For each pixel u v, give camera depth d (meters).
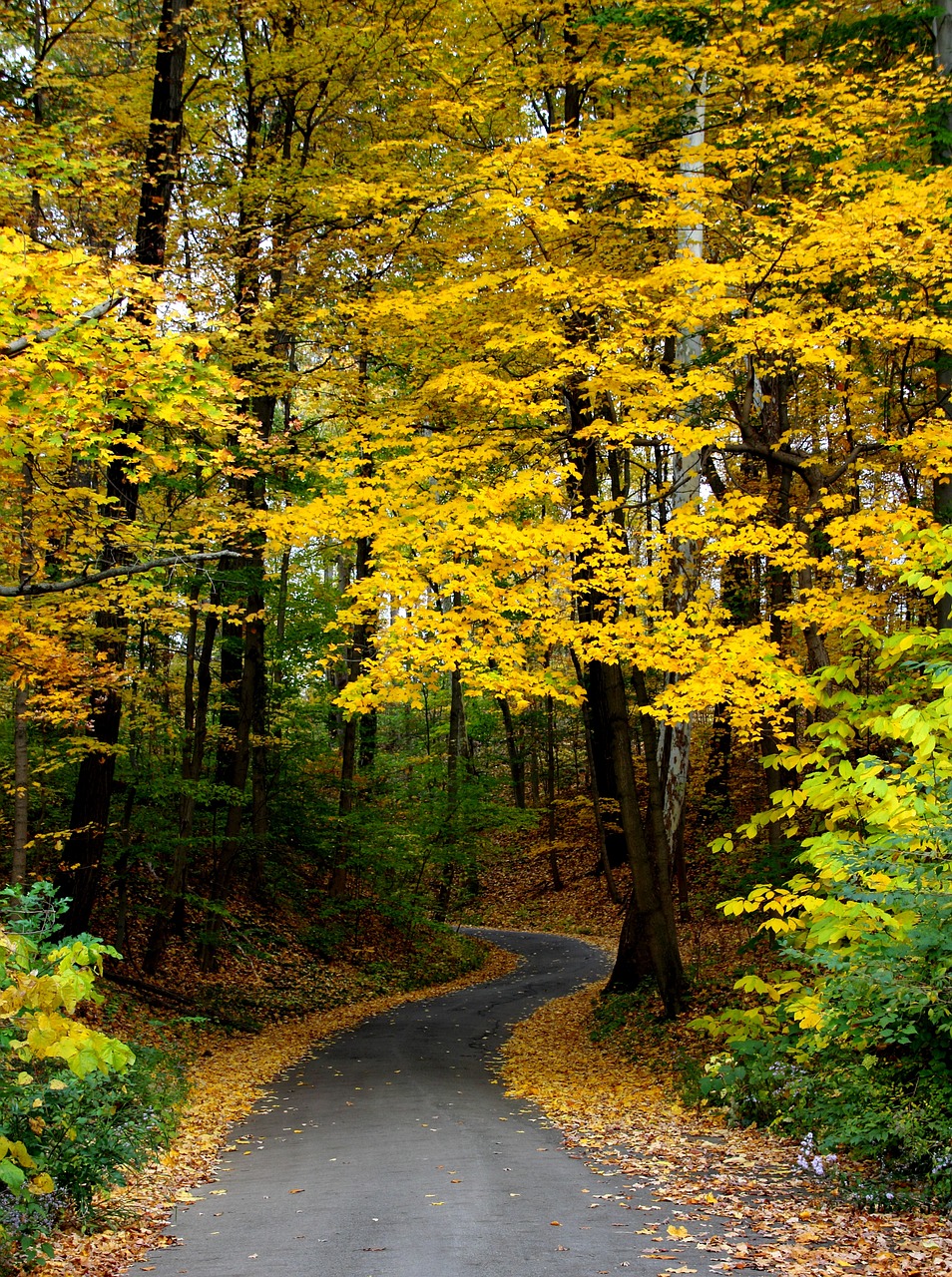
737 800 22.80
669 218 9.44
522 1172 6.14
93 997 4.07
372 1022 15.60
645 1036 11.53
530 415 9.81
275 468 12.94
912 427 10.99
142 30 12.91
